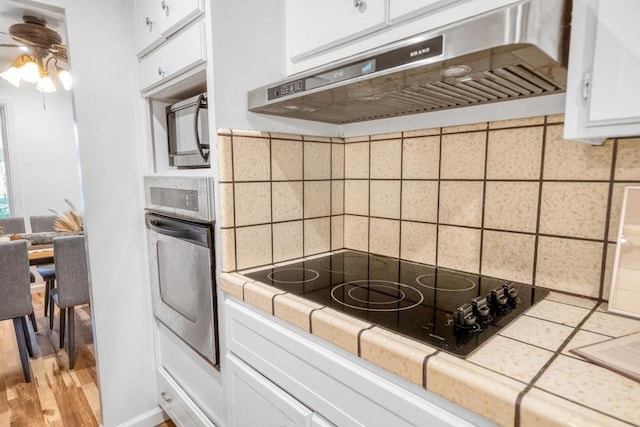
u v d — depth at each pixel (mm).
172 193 1331
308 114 1209
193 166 1498
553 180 911
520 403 487
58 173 4031
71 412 1844
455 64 675
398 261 1270
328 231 1410
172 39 1229
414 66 694
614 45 603
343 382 744
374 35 941
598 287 860
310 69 1143
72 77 1366
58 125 3994
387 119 1270
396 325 726
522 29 573
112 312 1541
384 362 657
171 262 1383
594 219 854
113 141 1480
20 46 2586
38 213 3947
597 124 637
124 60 1480
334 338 750
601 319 758
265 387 953
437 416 595
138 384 1647
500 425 523
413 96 934
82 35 1377
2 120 3717
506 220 1005
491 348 630
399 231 1276
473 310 743
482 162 1038
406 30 872
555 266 926
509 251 1009
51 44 2498
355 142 1390
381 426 682
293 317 851
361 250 1412
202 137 1244
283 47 1223
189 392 1448
